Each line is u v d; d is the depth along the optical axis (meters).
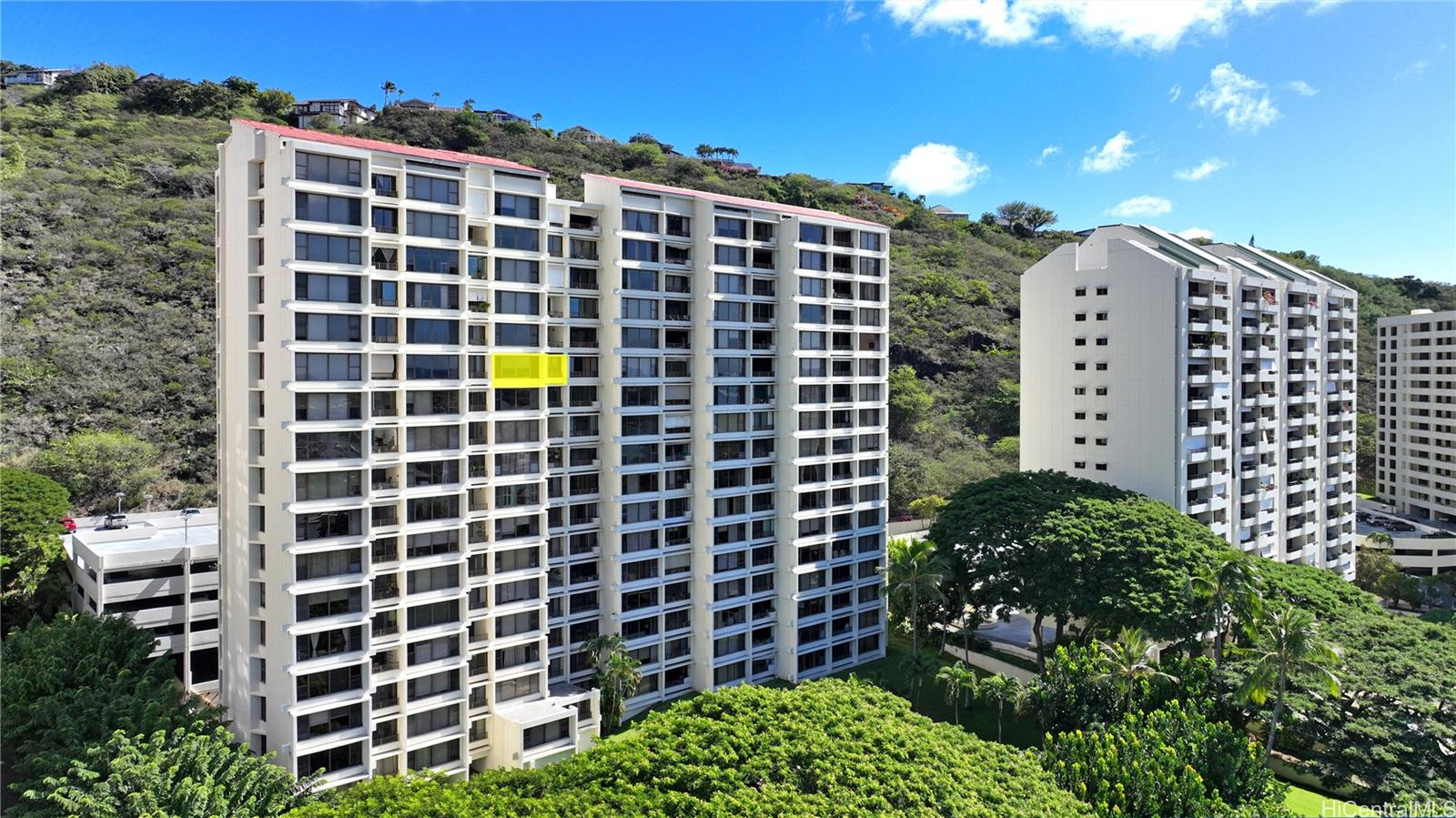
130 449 93.56
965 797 39.69
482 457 59.59
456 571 57.78
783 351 73.62
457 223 57.34
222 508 56.12
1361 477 156.25
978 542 73.31
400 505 54.72
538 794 41.50
